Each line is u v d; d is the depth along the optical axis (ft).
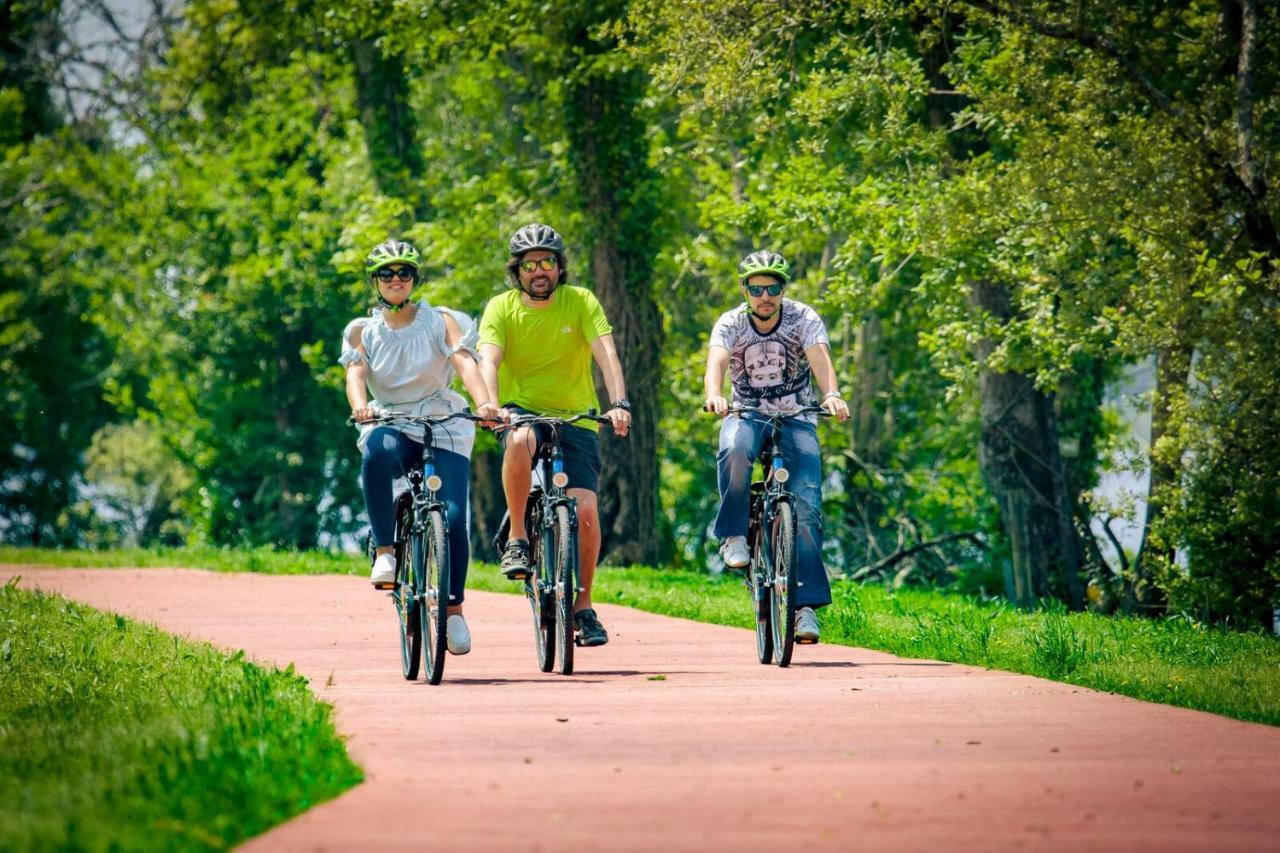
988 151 154.71
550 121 204.03
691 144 216.74
